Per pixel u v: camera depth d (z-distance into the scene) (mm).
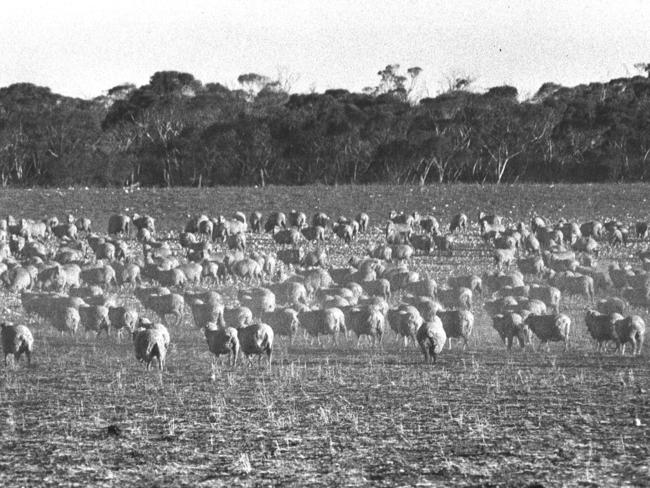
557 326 69938
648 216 179250
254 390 55531
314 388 55969
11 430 46719
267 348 64750
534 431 45125
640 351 68500
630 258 132250
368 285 97625
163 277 105562
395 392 54469
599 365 63281
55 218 166875
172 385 57250
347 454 41719
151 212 187375
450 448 42406
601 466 39406
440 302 91750
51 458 41812
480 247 141500
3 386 57812
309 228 151375
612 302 82812
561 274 102562
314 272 101750
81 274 105375
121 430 46094
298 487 37500
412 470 39312
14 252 136250
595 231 148875
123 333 79500
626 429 45188
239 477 38812
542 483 37344
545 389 54844
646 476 38031
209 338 65062
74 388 56875
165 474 39344
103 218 184750
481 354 68688
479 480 37938
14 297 99312
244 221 168000
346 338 76188
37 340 75938
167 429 46469
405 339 73312
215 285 108188
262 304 85938
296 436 44844
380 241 152625
